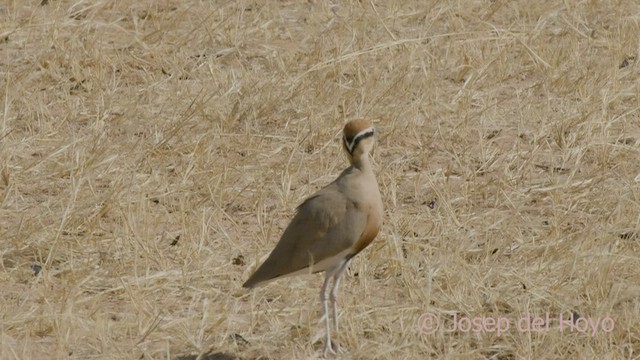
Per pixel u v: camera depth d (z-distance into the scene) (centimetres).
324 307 1006
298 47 1911
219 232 1279
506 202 1352
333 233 980
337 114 1602
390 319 1059
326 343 1004
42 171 1430
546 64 1806
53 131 1548
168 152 1495
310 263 985
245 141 1541
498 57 1825
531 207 1352
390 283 1153
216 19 1998
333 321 1032
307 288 1135
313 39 1936
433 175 1445
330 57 1828
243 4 2091
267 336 1044
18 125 1583
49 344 1032
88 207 1316
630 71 1761
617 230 1250
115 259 1202
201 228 1251
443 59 1847
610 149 1500
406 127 1589
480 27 1978
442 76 1795
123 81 1762
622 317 1063
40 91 1708
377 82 1727
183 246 1216
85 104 1669
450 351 1002
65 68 1805
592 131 1556
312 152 1534
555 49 1859
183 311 1094
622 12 2078
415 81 1731
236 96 1684
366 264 1176
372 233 997
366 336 1052
